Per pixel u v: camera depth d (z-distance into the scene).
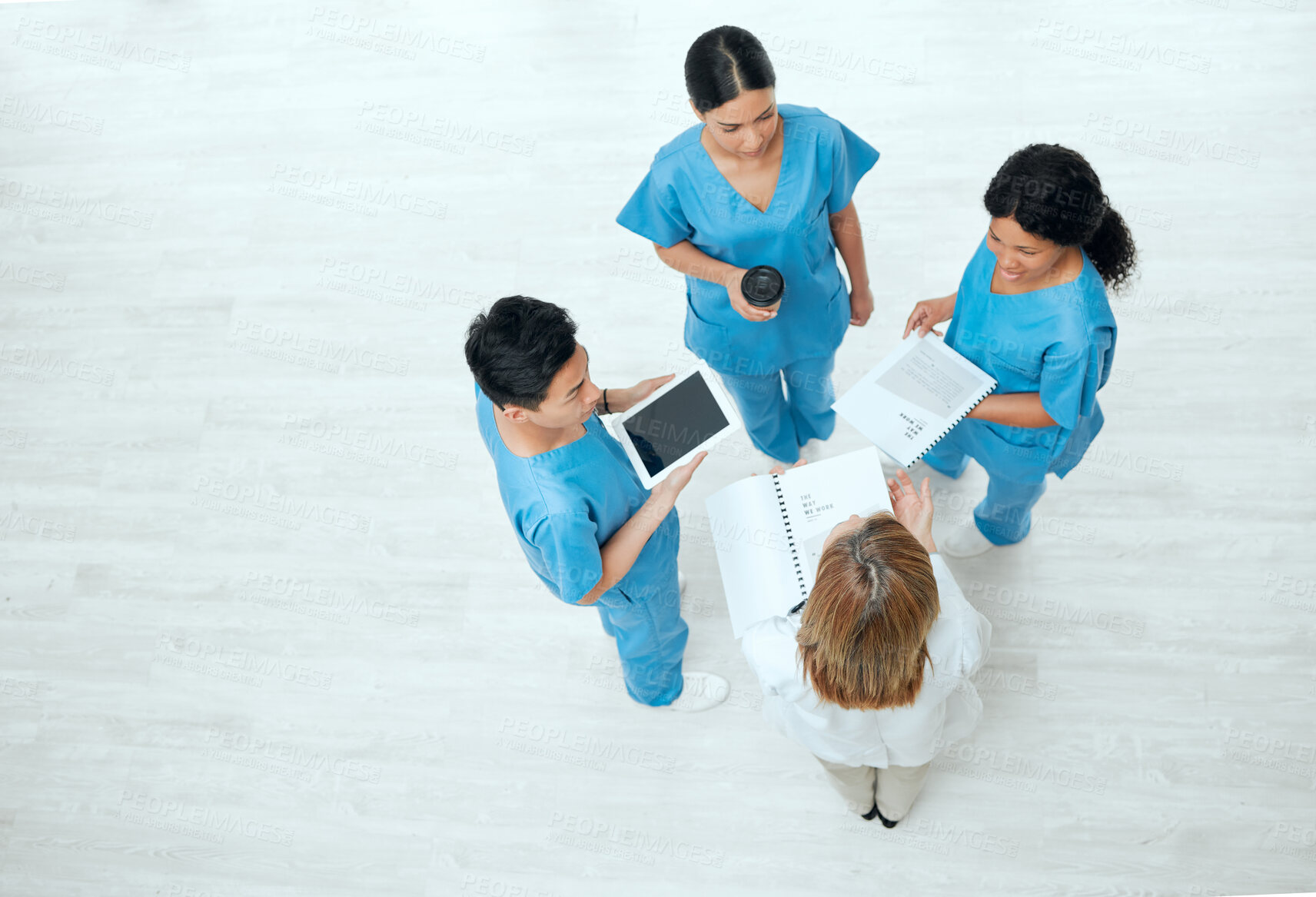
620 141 2.76
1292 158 2.48
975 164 2.59
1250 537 2.19
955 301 1.81
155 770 2.27
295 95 2.94
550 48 2.88
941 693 1.40
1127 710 2.09
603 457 1.48
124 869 2.20
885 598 1.18
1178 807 2.02
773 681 1.41
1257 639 2.11
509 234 2.71
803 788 2.12
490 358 1.21
